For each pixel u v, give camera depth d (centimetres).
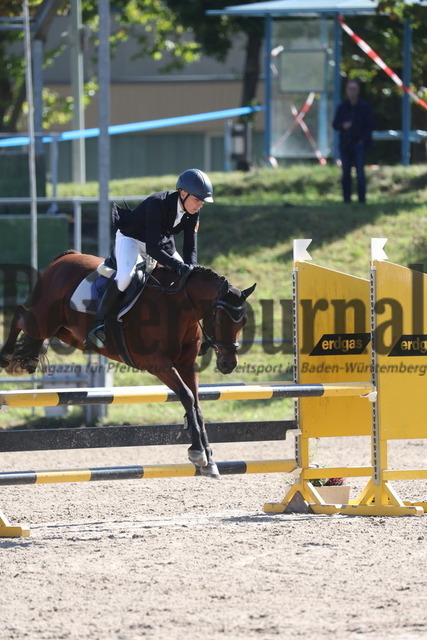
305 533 1027
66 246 2220
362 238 2483
